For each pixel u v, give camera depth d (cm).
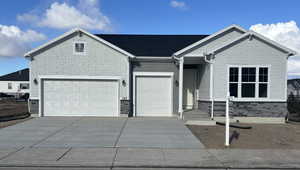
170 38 1827
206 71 1384
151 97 1495
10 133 962
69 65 1417
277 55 1290
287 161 644
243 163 625
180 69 1383
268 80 1288
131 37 1852
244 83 1291
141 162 622
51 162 614
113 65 1424
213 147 785
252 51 1291
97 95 1434
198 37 1845
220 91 1295
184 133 994
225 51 1295
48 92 1423
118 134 959
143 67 1484
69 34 1402
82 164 603
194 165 608
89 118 1366
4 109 1870
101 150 730
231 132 1027
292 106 1777
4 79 4369
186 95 1614
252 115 1288
